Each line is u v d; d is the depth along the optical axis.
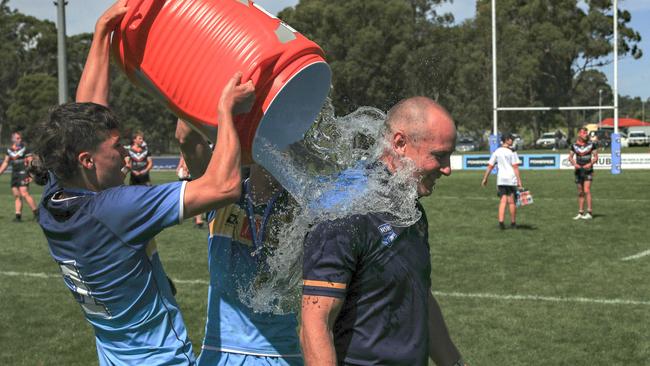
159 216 2.11
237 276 2.56
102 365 2.35
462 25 64.69
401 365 2.13
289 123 2.19
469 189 21.83
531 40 63.81
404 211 2.09
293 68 2.05
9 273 8.89
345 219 2.05
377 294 2.10
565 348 5.50
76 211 2.15
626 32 62.59
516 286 7.68
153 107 66.31
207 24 2.08
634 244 10.60
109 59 2.43
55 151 2.16
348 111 2.33
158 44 2.14
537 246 10.48
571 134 68.81
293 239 2.18
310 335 2.00
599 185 22.58
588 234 11.73
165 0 2.14
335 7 57.44
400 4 56.47
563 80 64.75
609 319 6.30
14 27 78.06
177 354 2.31
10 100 75.88
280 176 2.22
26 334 6.11
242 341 2.59
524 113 65.00
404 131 2.12
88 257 2.17
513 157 12.46
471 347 5.55
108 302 2.22
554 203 17.19
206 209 2.10
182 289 7.77
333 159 2.28
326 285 2.03
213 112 2.09
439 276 8.24
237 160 2.04
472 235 11.73
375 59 55.28
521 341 5.69
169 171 38.16
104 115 2.21
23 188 14.91
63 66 13.21
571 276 8.20
